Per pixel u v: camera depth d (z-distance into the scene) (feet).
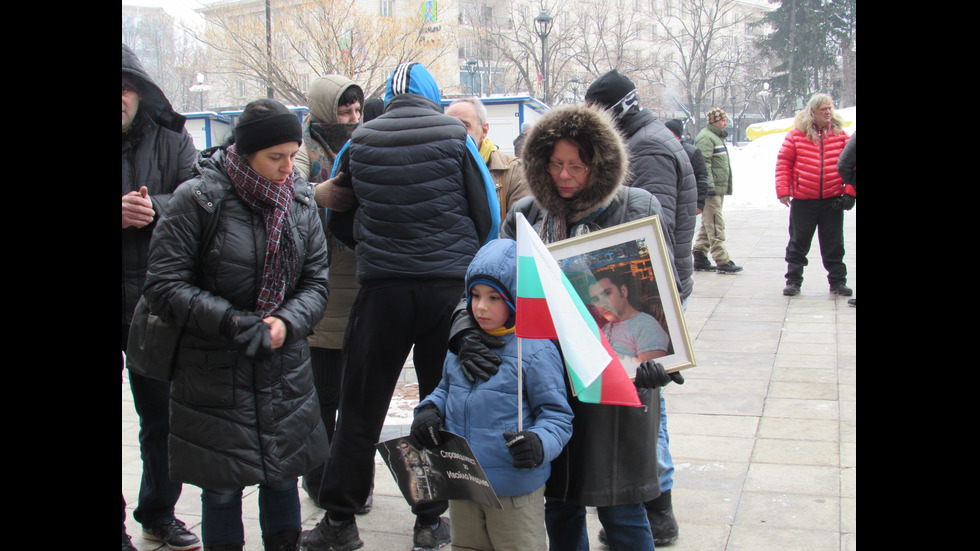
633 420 8.72
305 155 14.01
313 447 9.86
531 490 8.49
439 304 11.31
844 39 172.14
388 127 11.29
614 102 12.17
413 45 93.50
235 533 9.78
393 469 9.00
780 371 19.83
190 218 9.17
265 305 9.38
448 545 11.85
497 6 158.20
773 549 11.22
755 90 189.06
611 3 171.42
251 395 9.36
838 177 27.73
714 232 34.19
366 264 11.48
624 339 8.71
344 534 11.68
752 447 14.99
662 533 11.40
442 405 8.97
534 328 8.06
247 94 126.52
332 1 86.89
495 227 11.98
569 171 8.85
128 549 11.18
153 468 11.68
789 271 28.99
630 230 8.68
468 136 11.57
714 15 171.53
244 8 90.12
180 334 9.30
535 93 147.95
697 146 33.78
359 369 11.56
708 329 24.56
